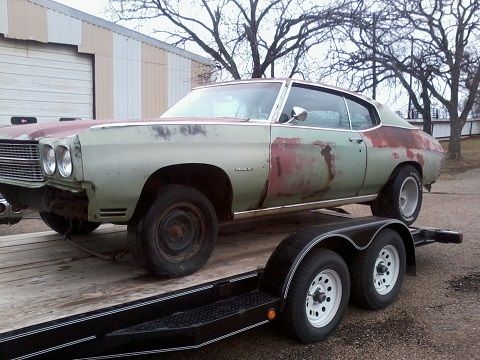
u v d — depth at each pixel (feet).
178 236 11.07
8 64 32.96
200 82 43.14
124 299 9.52
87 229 15.16
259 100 13.93
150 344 9.40
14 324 8.15
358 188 15.98
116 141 9.77
